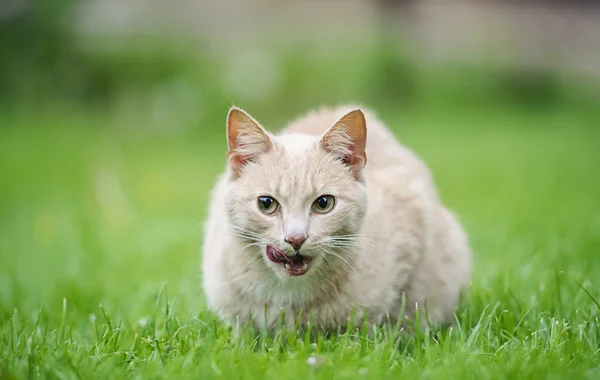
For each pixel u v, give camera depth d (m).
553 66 20.92
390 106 18.86
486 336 4.33
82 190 10.83
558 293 4.76
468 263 5.21
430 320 4.79
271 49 19.48
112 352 4.09
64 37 18.62
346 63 19.19
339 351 3.99
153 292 5.58
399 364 3.86
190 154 14.26
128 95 17.97
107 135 16.06
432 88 19.58
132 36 19.62
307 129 5.27
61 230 8.34
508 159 12.66
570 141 14.34
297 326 4.23
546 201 8.88
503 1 23.73
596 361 3.88
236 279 4.37
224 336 4.34
